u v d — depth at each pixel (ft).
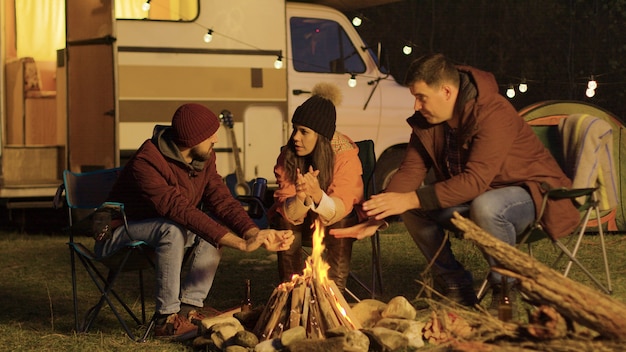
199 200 14.99
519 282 10.60
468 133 13.91
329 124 14.74
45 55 32.58
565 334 10.28
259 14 28.86
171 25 28.09
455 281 14.84
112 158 27.09
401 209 13.53
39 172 30.30
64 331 15.37
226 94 28.53
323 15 29.99
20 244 26.81
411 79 14.05
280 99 29.07
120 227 14.38
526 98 45.34
